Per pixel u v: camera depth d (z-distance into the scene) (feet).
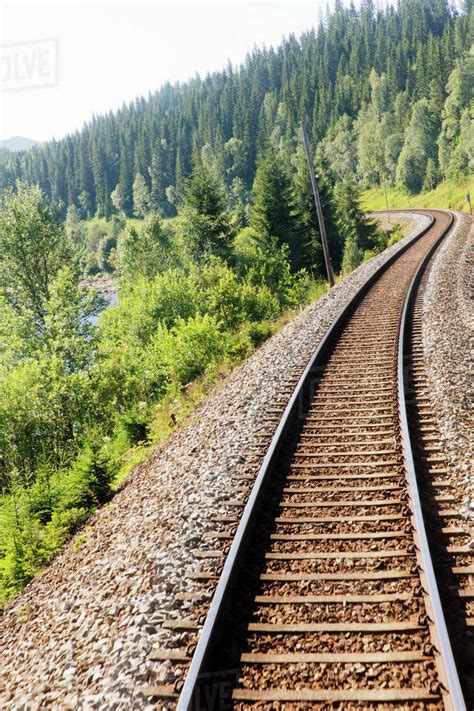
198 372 56.59
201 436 31.53
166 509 22.72
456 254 82.23
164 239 170.30
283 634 14.51
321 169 212.43
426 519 18.84
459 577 15.90
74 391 57.41
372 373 34.45
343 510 19.85
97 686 14.20
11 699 15.38
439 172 391.24
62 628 17.75
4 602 25.72
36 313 76.43
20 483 44.11
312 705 12.45
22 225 85.92
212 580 17.07
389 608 14.94
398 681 12.73
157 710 12.93
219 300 78.84
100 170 647.15
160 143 613.52
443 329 41.32
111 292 275.18
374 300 58.44
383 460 23.25
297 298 95.04
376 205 441.68
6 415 51.37
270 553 17.76
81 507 31.83
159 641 14.92
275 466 23.85
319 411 29.32
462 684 12.55
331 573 16.55
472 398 28.17
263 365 42.04
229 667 13.64
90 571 20.72
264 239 138.00
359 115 517.55
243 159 536.42
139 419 43.86
